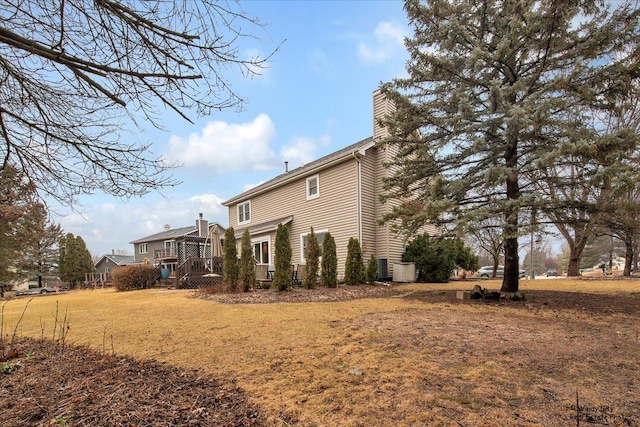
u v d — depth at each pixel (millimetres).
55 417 2283
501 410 2383
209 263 14438
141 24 2725
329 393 2719
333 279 11078
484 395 2629
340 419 2299
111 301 9945
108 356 3840
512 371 3133
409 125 7910
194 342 4414
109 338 4762
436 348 3869
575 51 6355
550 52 6566
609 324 5031
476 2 7238
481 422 2219
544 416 2293
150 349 4125
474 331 4648
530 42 6633
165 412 2398
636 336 4332
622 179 5234
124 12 2660
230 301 8398
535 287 10258
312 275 10789
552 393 2656
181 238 17578
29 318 6918
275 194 17062
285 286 10055
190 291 11695
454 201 7430
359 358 3564
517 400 2539
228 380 3045
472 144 7098
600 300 7094
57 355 3920
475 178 7355
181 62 3074
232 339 4504
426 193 8086
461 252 16875
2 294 22562
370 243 13320
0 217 4922
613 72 6117
